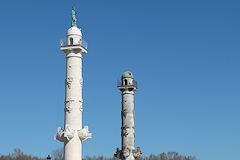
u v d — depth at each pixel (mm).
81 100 56219
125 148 76875
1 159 140750
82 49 56938
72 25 58312
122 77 80062
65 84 56531
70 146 54031
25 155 149375
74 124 54938
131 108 78875
